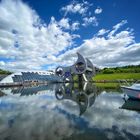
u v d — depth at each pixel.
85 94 33.47
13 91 41.66
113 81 75.88
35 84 72.62
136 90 23.69
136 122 13.71
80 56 88.00
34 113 17.06
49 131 11.67
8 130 11.87
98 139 10.29
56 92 38.84
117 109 18.66
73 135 10.95
